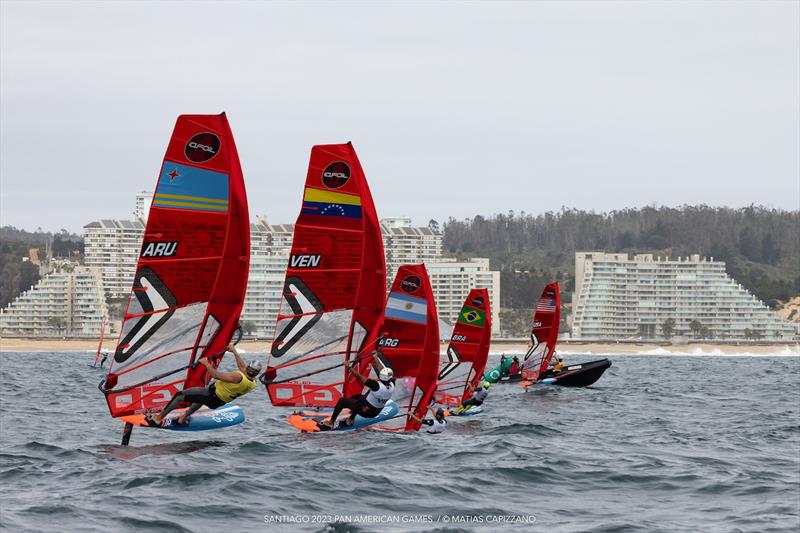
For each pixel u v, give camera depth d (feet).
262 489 182.70
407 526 161.58
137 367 218.79
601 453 254.68
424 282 285.23
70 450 230.27
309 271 265.54
